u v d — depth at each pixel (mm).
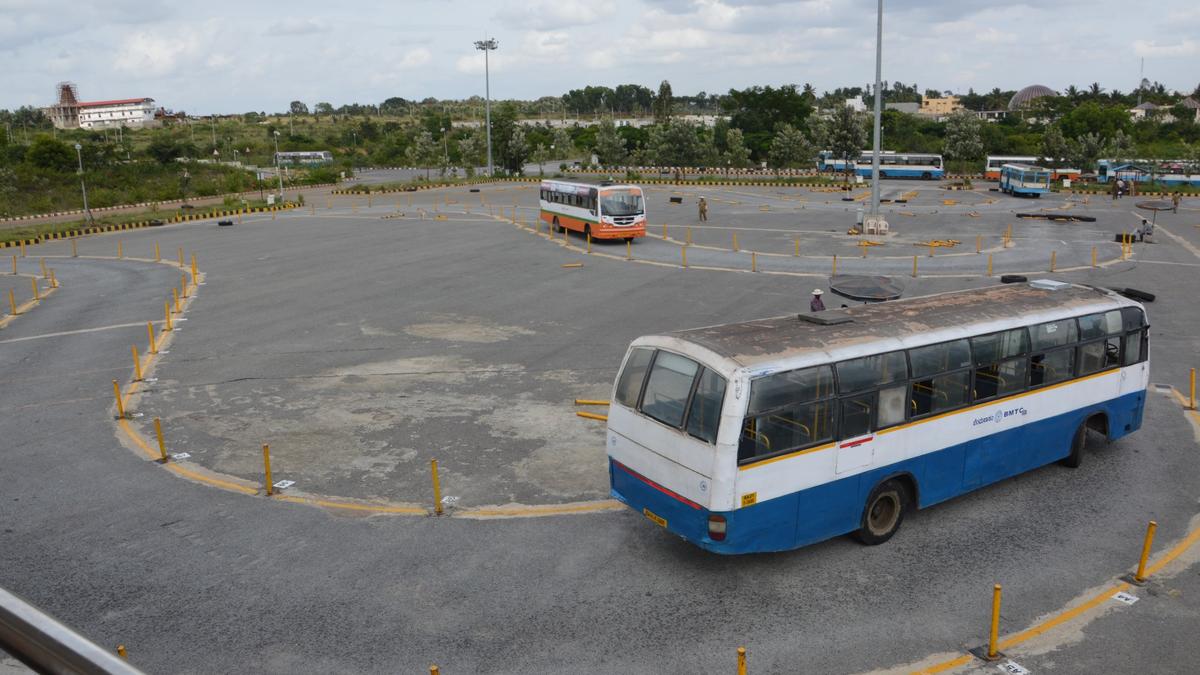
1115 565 11312
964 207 60594
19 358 22609
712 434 10602
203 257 40844
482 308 27953
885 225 44812
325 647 9609
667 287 31078
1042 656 9336
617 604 10492
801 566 11453
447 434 16469
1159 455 15180
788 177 97688
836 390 11266
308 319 26641
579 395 18844
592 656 9414
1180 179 80000
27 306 30078
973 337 12727
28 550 11938
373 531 12469
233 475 14586
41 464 15125
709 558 11672
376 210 63781
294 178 99938
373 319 26531
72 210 73688
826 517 11500
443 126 141125
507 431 16609
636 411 11828
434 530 12484
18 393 19422
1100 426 15109
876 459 11812
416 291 30938
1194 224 48656
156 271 37125
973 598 10547
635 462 11898
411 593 10766
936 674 9039
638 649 9539
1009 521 12734
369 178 110000
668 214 56531
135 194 80500
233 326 25844
